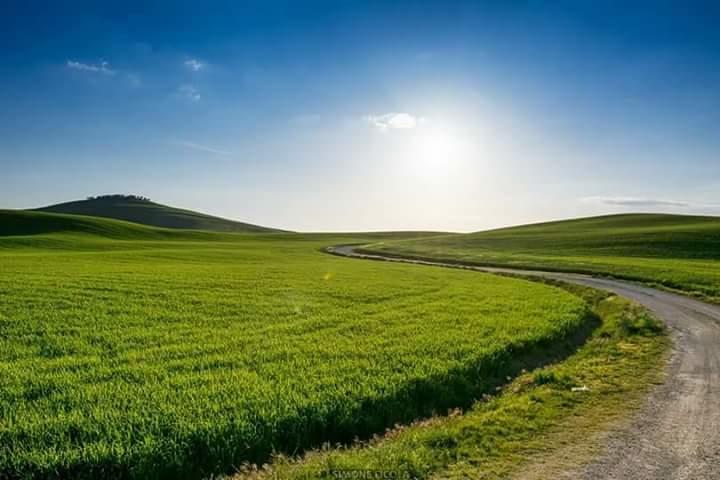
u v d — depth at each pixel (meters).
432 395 12.24
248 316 23.03
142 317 22.19
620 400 11.47
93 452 8.14
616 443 8.95
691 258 68.56
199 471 8.20
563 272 55.12
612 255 75.06
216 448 8.62
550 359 17.41
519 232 124.31
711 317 24.27
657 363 15.16
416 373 13.22
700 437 9.24
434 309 26.31
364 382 12.27
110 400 10.98
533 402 11.28
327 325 21.17
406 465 7.88
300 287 35.91
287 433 9.41
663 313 25.45
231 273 46.50
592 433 9.44
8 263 49.75
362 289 35.72
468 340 18.08
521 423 9.89
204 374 13.12
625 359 15.75
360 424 10.23
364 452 8.59
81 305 24.97
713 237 82.94
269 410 10.16
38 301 25.89
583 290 38.16
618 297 32.16
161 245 108.62
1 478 7.68
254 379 12.66
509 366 15.69
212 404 10.52
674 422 10.02
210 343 17.33
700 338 19.16
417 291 34.97
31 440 8.72
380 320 22.64
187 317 22.52
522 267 61.88
